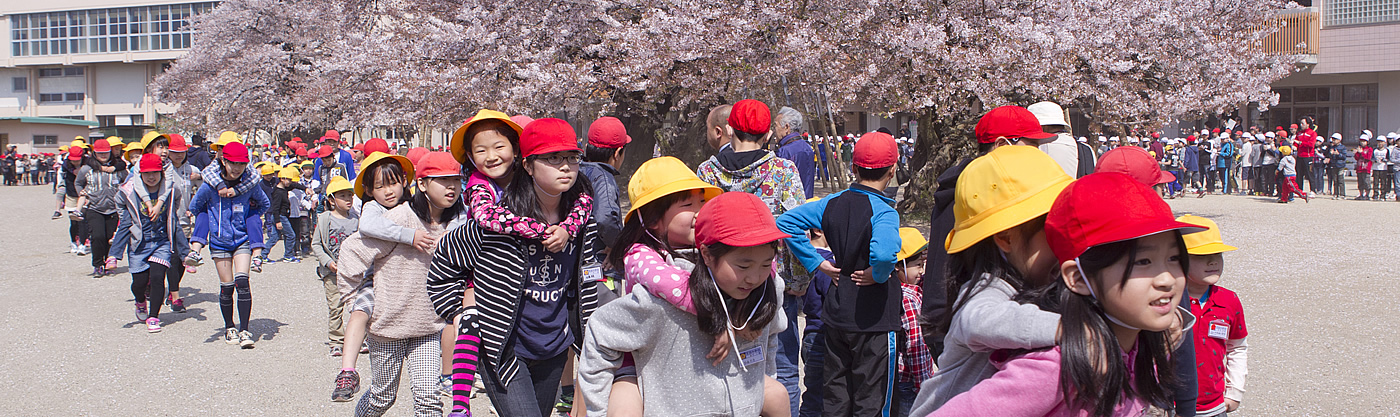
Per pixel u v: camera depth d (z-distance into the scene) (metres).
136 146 10.90
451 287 3.59
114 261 10.73
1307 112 30.92
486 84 18.64
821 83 15.95
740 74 16.12
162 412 5.39
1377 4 28.09
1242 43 19.14
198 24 35.09
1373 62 28.23
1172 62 16.19
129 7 57.91
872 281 4.05
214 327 7.88
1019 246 2.09
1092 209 1.75
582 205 3.56
